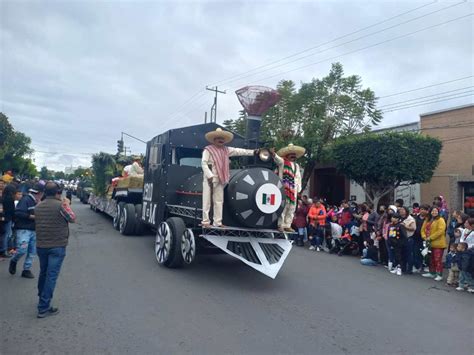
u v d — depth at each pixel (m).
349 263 9.84
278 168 7.54
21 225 6.67
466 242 7.68
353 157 14.50
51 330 4.44
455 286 7.83
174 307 5.40
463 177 14.91
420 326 5.23
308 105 16.95
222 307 5.51
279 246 7.19
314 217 11.86
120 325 4.66
